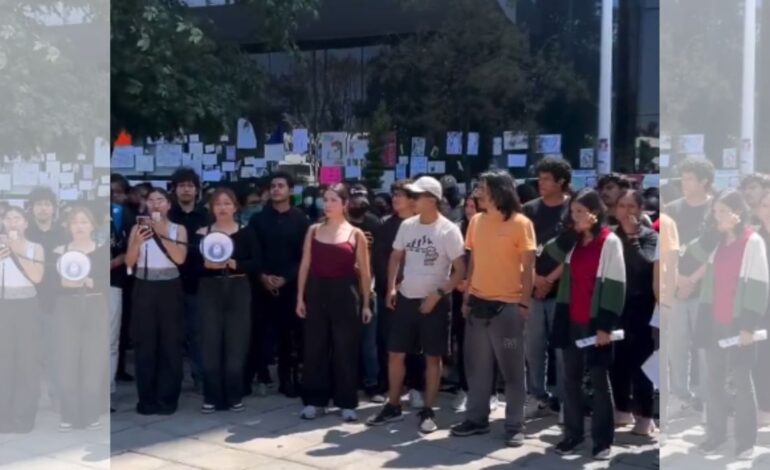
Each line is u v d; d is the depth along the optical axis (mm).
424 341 5797
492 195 5406
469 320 5641
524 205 6090
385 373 6734
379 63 9062
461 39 8844
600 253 5051
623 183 5582
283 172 6812
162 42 6363
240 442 5656
